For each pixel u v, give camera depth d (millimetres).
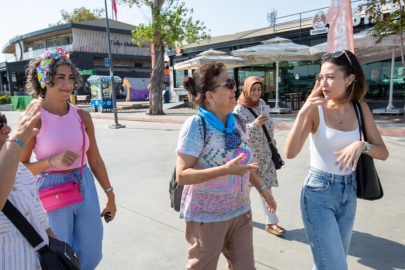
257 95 3502
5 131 1539
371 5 10883
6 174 1377
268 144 3494
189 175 1849
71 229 2232
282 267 2977
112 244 3486
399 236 3432
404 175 5328
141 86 35750
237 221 2086
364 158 2127
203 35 15406
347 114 2160
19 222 1480
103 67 35531
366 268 2891
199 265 2021
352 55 2086
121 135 10719
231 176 1979
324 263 2059
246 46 18438
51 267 1537
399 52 13031
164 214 4230
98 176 2590
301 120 2096
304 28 15812
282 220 3945
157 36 15180
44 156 2189
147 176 5918
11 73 34156
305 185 2186
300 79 17344
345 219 2174
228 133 1984
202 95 1996
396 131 8570
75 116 2352
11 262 1453
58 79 2213
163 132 11047
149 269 3023
